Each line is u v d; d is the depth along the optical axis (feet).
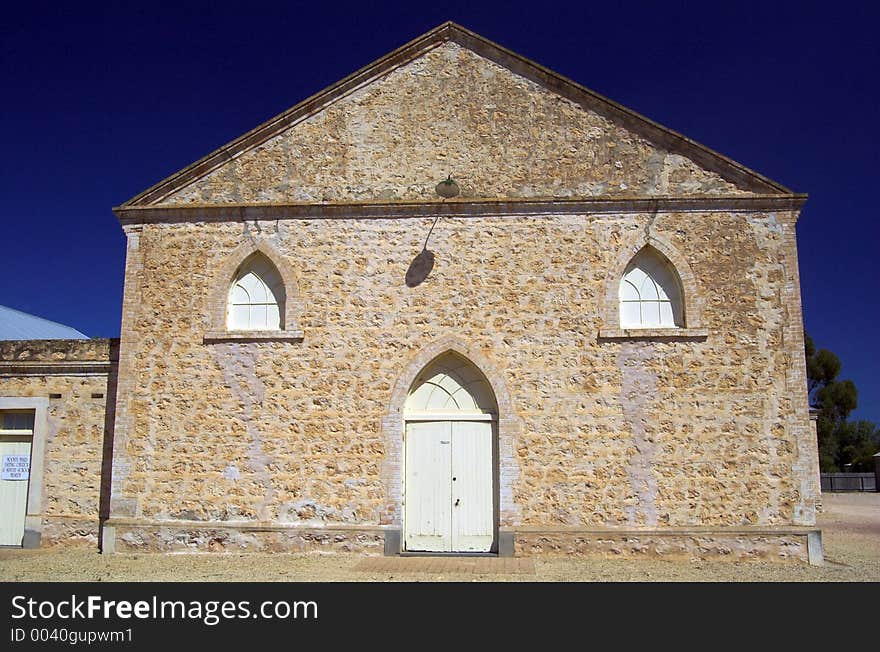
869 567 39.47
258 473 42.88
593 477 41.55
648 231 43.88
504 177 45.29
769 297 42.78
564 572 36.99
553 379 42.65
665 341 42.60
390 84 46.75
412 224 44.93
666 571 37.47
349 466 42.55
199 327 44.62
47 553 43.52
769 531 40.47
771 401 41.75
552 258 43.96
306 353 43.86
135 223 46.09
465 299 43.88
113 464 43.60
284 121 46.52
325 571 37.24
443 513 42.55
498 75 46.42
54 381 47.57
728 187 44.11
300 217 45.37
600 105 45.47
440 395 43.83
